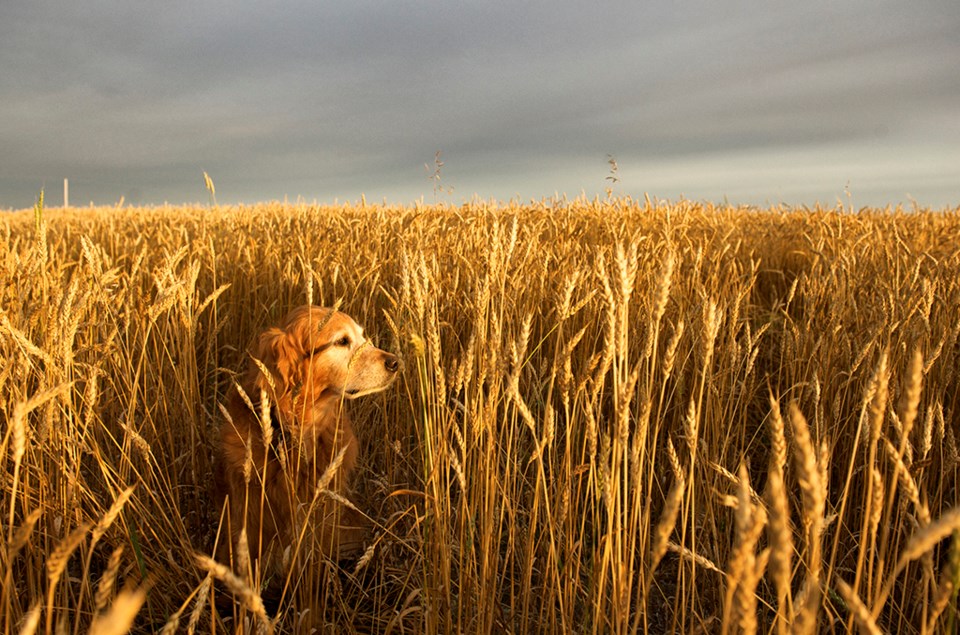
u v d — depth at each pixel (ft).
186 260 9.36
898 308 5.44
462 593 3.93
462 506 3.77
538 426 6.12
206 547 5.41
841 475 5.59
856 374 5.78
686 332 6.29
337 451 5.15
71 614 4.21
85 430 4.29
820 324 7.13
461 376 3.70
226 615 4.65
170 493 4.95
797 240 12.66
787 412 5.31
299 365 5.08
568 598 3.77
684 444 5.68
